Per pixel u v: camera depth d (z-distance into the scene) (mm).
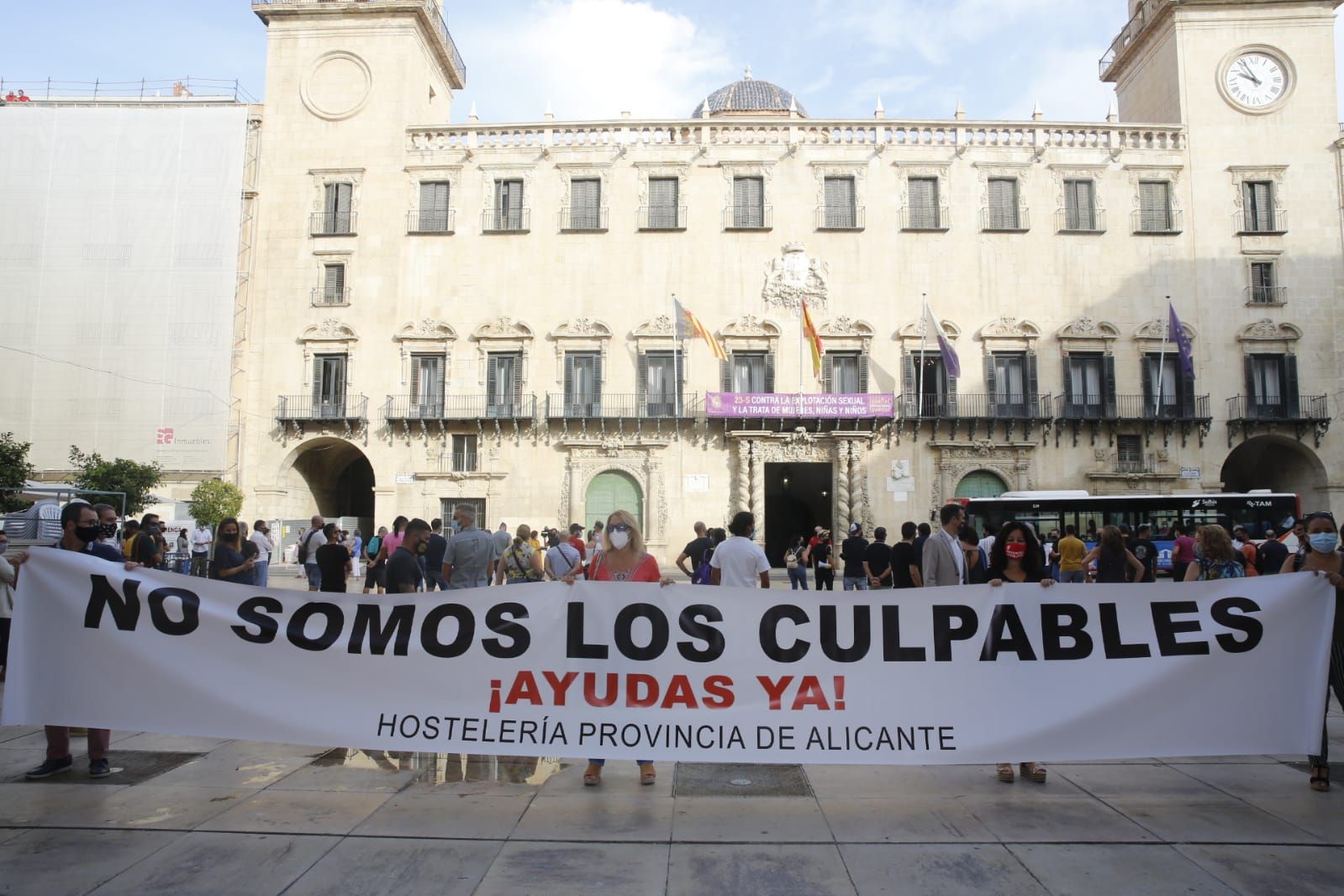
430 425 38844
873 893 5645
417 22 41125
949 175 39281
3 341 38875
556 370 38750
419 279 39500
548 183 39812
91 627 7781
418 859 6117
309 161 40281
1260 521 30484
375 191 39906
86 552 8469
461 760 8727
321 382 39438
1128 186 39000
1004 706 7539
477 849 6312
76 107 40062
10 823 6758
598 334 38688
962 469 37781
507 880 5789
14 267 39188
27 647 7738
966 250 38906
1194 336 38250
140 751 8906
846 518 37406
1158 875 5922
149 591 7812
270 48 40969
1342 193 38656
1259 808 7301
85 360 38906
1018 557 8727
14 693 7688
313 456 42125
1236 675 7629
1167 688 7590
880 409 37188
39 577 7816
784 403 37312
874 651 7645
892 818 7035
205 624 7773
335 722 7602
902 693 7578
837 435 37500
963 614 7691
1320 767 7734
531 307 39188
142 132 39875
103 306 39062
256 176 40344
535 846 6367
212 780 7938
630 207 39531
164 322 39000
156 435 38531
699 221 39344
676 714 7578
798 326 38750
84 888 5621
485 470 38531
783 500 47656
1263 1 39250
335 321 39344
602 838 6535
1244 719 7566
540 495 38500
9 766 8359
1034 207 39062
